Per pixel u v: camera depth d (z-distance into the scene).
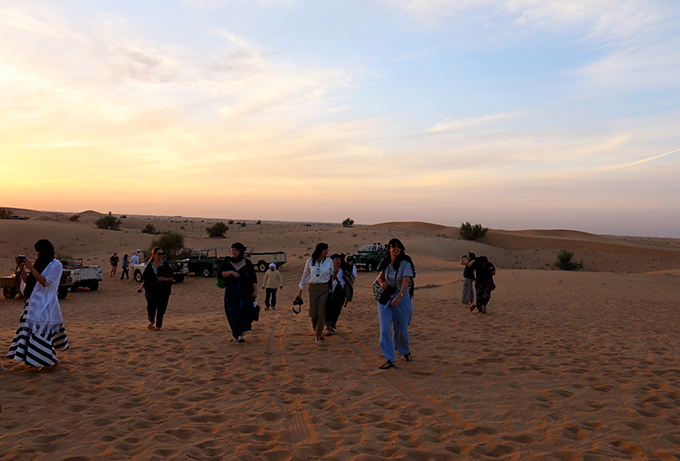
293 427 3.87
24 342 5.39
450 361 6.32
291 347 7.39
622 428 3.79
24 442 3.39
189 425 3.85
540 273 25.22
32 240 52.59
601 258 70.75
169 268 9.34
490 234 92.56
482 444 3.51
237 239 66.25
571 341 7.86
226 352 6.98
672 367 5.97
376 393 4.87
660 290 17.53
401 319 6.16
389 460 3.19
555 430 3.76
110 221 77.44
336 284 8.36
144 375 5.55
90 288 21.56
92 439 3.51
